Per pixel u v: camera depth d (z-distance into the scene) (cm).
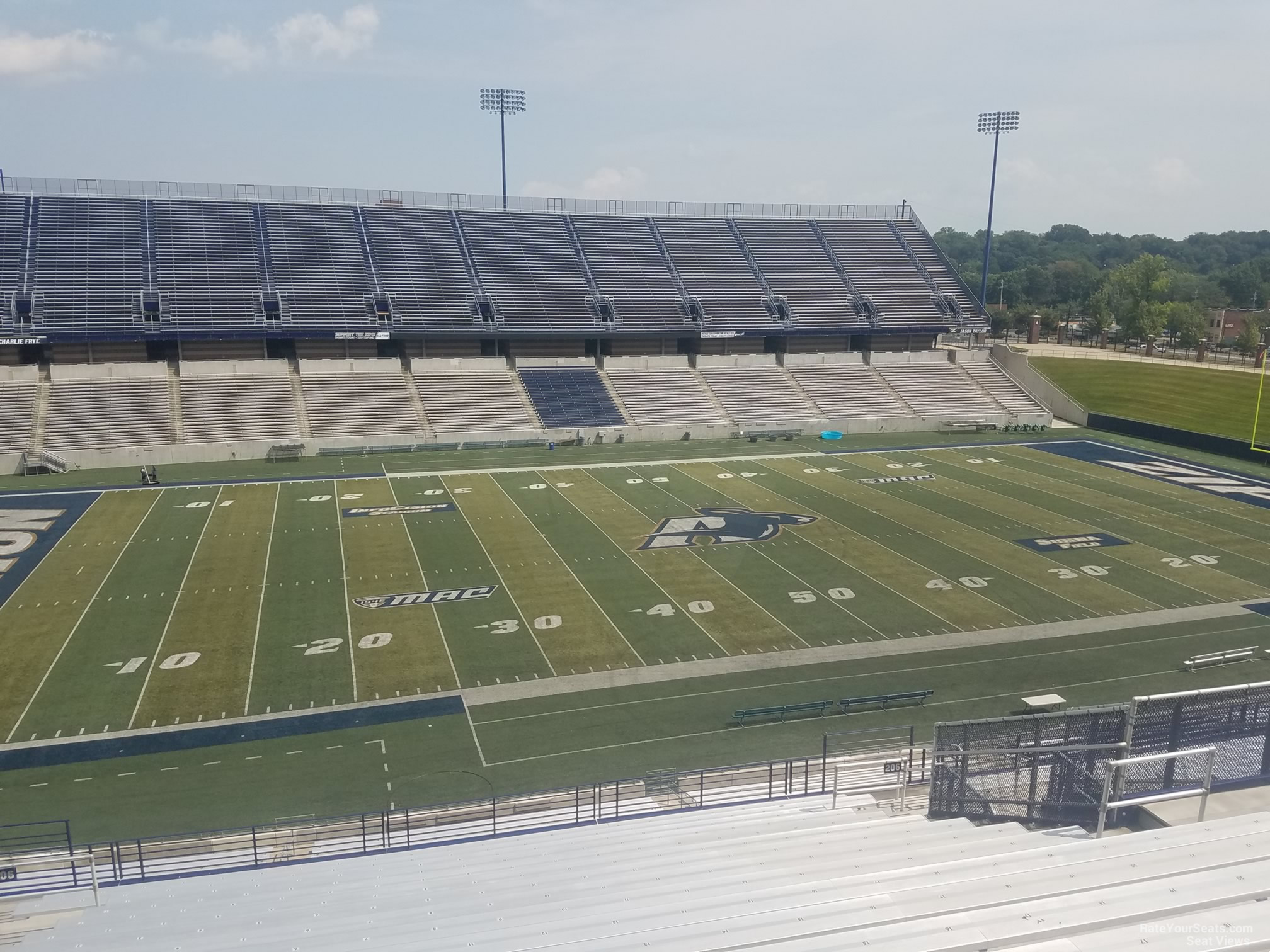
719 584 3297
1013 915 604
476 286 6769
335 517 4103
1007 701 2436
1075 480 4925
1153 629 2908
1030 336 9056
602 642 2797
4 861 1644
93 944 1016
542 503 4391
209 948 933
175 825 1859
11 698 2405
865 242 8206
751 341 7281
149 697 2419
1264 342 8844
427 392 6094
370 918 975
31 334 5525
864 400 6762
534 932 766
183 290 6081
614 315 6825
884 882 757
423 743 2212
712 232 7950
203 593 3156
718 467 5262
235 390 5750
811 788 1917
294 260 6531
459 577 3341
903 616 3016
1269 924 568
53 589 3173
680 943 644
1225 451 5581
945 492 4653
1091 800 1193
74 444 5112
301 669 2591
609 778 2045
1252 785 1194
